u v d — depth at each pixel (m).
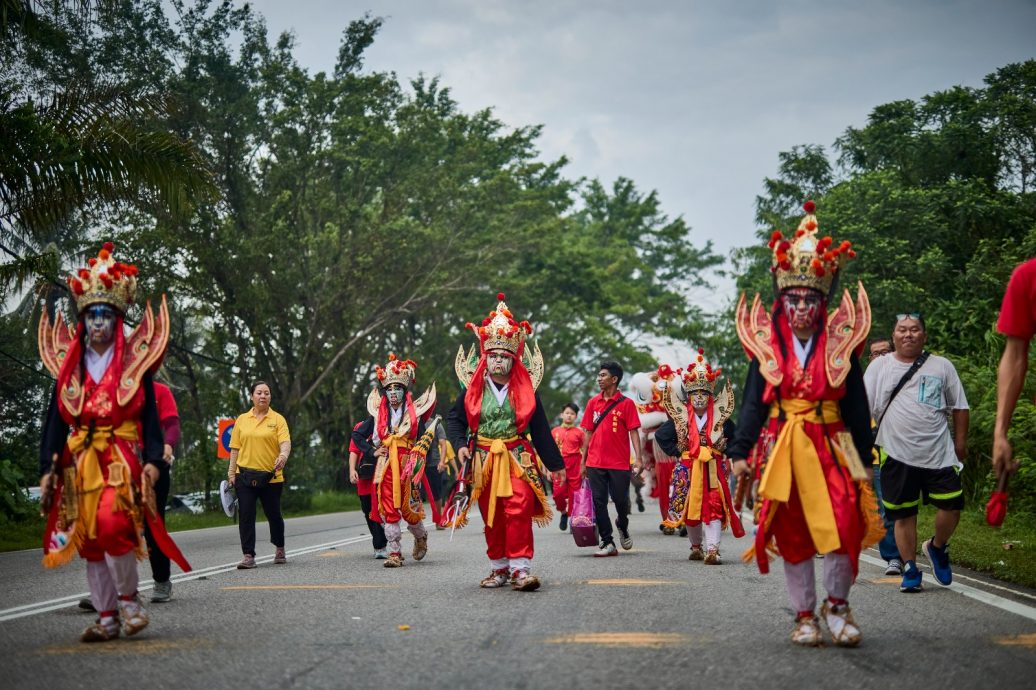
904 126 29.16
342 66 34.22
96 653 5.86
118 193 17.00
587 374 50.22
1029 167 28.67
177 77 28.47
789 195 31.80
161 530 6.56
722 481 10.61
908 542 8.02
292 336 34.44
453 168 37.97
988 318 22.58
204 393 30.50
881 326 23.80
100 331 6.44
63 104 17.05
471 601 7.73
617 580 9.00
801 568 5.88
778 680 4.92
